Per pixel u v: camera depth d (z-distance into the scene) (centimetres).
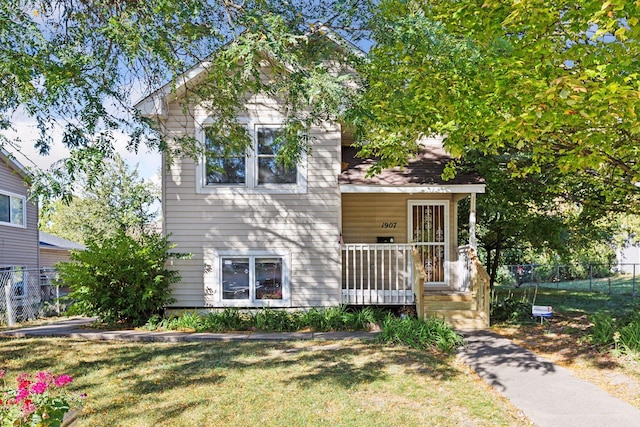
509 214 1339
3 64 521
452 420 494
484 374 653
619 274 2395
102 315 1017
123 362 714
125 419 496
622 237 2359
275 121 1059
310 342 846
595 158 602
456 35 705
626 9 441
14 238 1912
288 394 570
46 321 1277
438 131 797
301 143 751
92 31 608
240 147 874
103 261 983
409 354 758
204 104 1002
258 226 1061
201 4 543
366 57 724
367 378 632
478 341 851
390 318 941
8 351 787
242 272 1062
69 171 496
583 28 532
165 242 1024
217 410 520
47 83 541
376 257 1097
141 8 559
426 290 1170
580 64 559
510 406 536
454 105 699
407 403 543
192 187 1055
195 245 1057
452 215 1203
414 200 1199
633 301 1371
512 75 573
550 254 1634
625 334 755
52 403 346
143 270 984
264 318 974
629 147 676
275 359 730
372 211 1198
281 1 574
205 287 1055
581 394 573
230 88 732
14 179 1922
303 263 1061
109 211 2403
